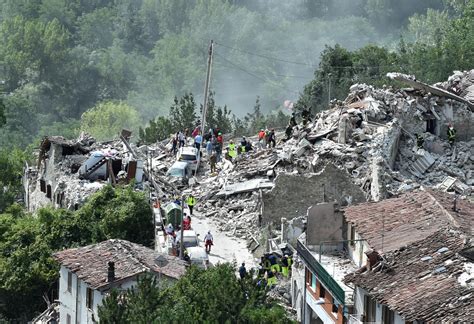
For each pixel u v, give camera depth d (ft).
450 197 456.45
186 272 422.00
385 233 432.25
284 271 502.38
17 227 596.29
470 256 390.83
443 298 362.53
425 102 652.48
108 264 458.50
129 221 579.48
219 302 387.55
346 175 561.84
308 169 611.47
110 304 398.01
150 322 382.63
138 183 637.30
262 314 387.55
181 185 645.92
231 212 598.34
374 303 392.27
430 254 392.88
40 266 565.53
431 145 639.35
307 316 467.93
